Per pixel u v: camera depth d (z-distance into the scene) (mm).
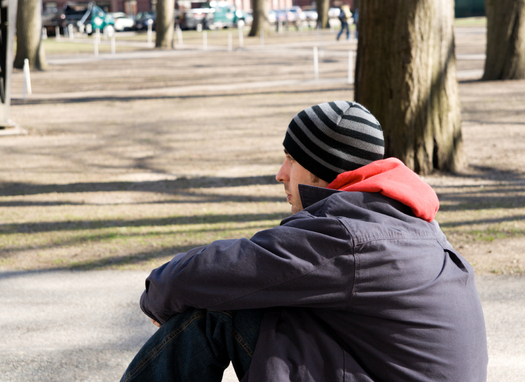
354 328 1358
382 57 6566
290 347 1377
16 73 20266
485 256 4234
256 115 11547
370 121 1482
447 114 6945
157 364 1579
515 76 14453
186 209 5867
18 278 4031
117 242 4820
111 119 11609
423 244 1388
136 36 43719
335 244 1310
